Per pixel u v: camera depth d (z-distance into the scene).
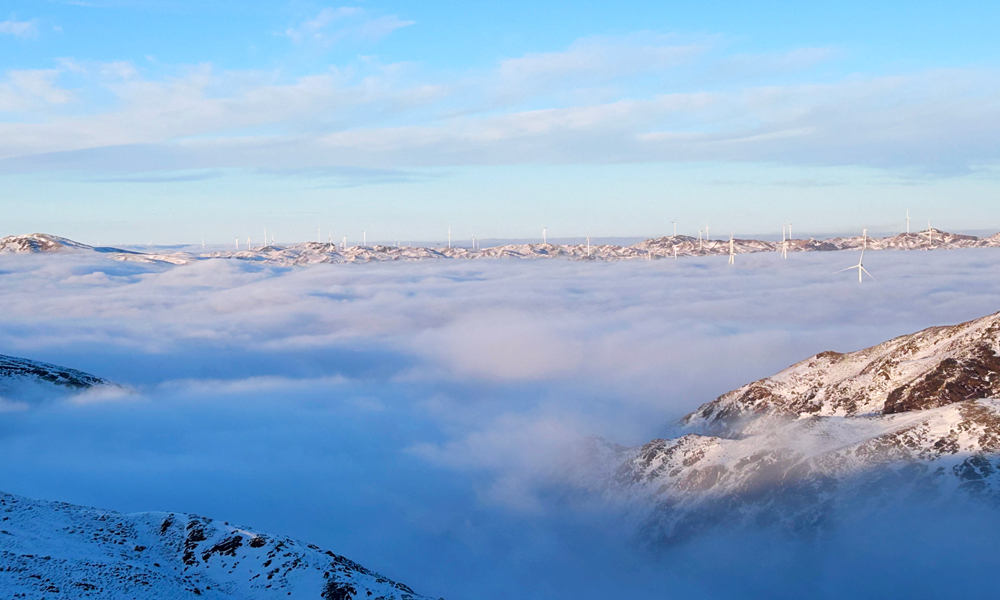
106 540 62.50
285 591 56.72
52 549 55.81
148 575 55.31
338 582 58.44
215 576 59.59
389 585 63.66
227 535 65.38
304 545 65.75
